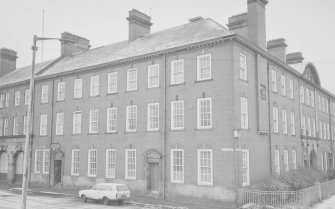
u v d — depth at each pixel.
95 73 35.88
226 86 26.14
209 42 27.19
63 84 39.09
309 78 45.12
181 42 30.00
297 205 23.02
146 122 30.66
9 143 44.34
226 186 25.09
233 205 24.50
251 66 28.92
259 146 28.88
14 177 43.25
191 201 26.66
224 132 25.77
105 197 26.52
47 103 40.34
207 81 27.19
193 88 27.91
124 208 24.58
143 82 31.44
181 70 29.02
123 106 32.78
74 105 37.38
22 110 43.81
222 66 26.56
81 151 35.88
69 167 36.69
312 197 25.75
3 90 47.31
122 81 33.22
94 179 34.12
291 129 36.69
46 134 39.84
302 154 38.97
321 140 46.91
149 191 29.78
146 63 31.45
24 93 44.09
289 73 37.53
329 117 52.25
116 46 39.12
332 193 32.12
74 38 47.06
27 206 25.34
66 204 26.58
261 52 30.12
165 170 28.55
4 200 28.86
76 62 40.50
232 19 32.62
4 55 54.75
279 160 32.38
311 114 43.88
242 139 26.22
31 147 41.22
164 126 29.11
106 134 33.81
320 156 45.91
